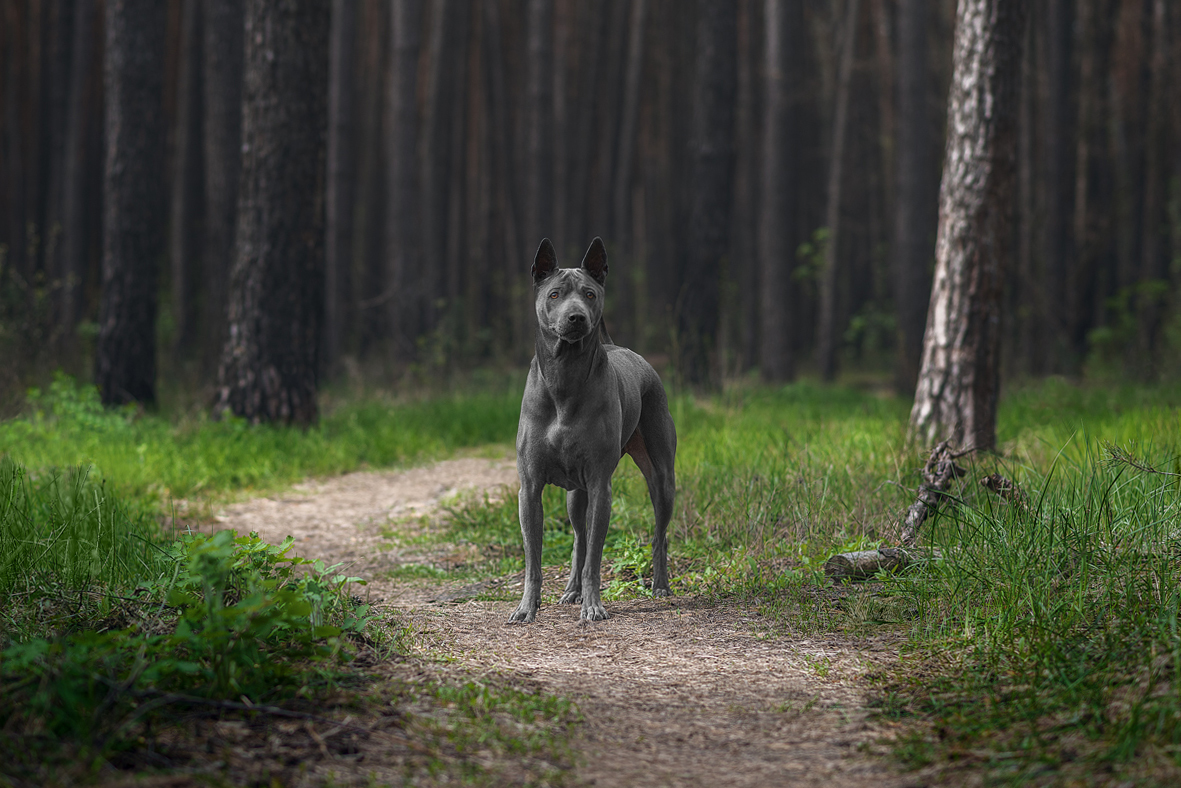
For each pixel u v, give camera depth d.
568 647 5.71
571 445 6.25
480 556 8.69
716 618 6.35
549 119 26.92
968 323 10.32
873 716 4.41
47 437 12.60
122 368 17.58
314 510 10.76
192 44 27.67
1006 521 6.40
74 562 6.10
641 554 7.82
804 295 38.16
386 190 34.91
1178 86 27.53
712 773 3.82
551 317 5.95
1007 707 4.25
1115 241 30.22
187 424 13.95
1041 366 23.77
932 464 7.93
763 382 25.12
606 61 33.94
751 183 31.38
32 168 33.25
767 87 25.02
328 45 15.00
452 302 26.81
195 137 29.11
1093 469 6.34
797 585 6.86
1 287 18.55
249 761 3.55
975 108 10.34
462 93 32.69
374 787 3.46
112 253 17.58
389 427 14.79
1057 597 5.40
